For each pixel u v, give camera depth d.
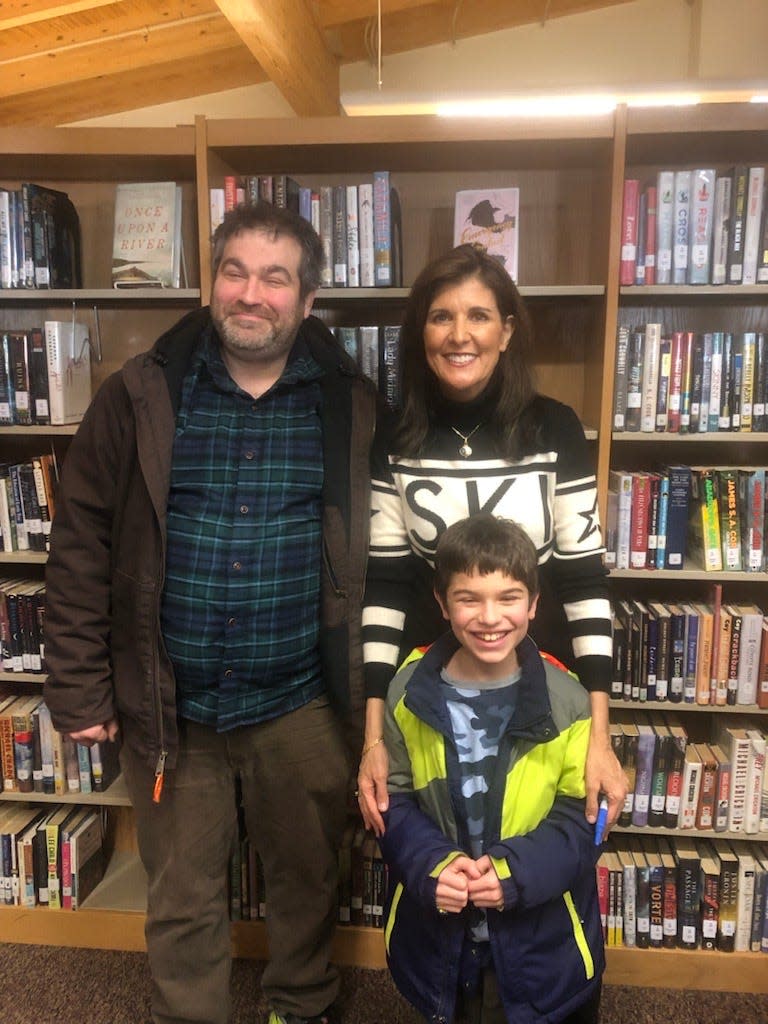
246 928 1.94
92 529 1.42
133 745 1.44
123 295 1.74
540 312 1.92
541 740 1.20
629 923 1.85
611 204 1.62
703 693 1.76
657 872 1.82
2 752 1.96
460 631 1.20
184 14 3.06
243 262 1.31
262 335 1.33
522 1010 1.20
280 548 1.39
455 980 1.23
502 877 1.13
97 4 2.79
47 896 1.99
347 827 1.98
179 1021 1.50
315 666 1.51
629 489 1.72
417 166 1.88
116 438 1.39
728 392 1.67
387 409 1.51
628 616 1.76
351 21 3.27
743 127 1.58
